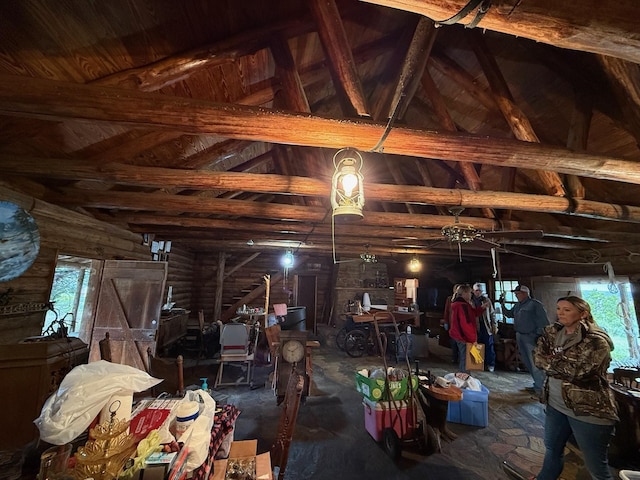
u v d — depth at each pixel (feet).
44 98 5.06
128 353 13.25
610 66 8.78
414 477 7.95
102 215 14.12
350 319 23.50
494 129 14.10
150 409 4.45
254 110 5.92
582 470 8.18
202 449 3.97
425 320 31.04
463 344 15.62
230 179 9.41
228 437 5.28
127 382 3.88
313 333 28.68
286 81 8.21
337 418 11.37
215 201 11.85
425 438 9.12
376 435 9.45
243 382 14.93
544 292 20.20
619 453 8.72
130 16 6.15
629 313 15.62
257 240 21.68
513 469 8.03
